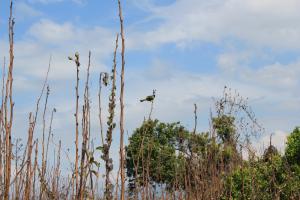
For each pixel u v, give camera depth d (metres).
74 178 6.28
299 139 16.42
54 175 8.88
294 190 14.83
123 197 5.55
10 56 7.18
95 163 5.95
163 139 37.28
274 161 16.23
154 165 31.36
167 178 30.09
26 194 8.03
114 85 6.01
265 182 15.79
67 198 7.25
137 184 10.43
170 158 32.84
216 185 14.23
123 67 5.90
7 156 6.80
